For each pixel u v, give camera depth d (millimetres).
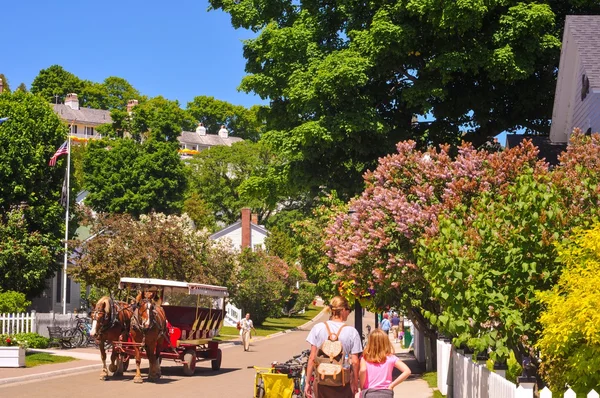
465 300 14688
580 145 21109
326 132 34906
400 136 38281
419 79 37094
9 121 46750
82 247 44500
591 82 25953
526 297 14445
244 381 28516
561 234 14797
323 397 13172
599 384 12484
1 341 32500
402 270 21109
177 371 32219
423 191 22172
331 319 13648
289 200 109125
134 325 27203
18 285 43969
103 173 97812
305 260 36562
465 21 33844
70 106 164125
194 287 31344
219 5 43406
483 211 17609
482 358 17297
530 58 35531
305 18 39594
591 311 11914
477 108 38969
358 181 37812
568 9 38250
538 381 15875
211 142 173250
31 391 23828
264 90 38844
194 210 103312
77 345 41969
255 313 73250
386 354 12602
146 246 44375
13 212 44188
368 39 35219
